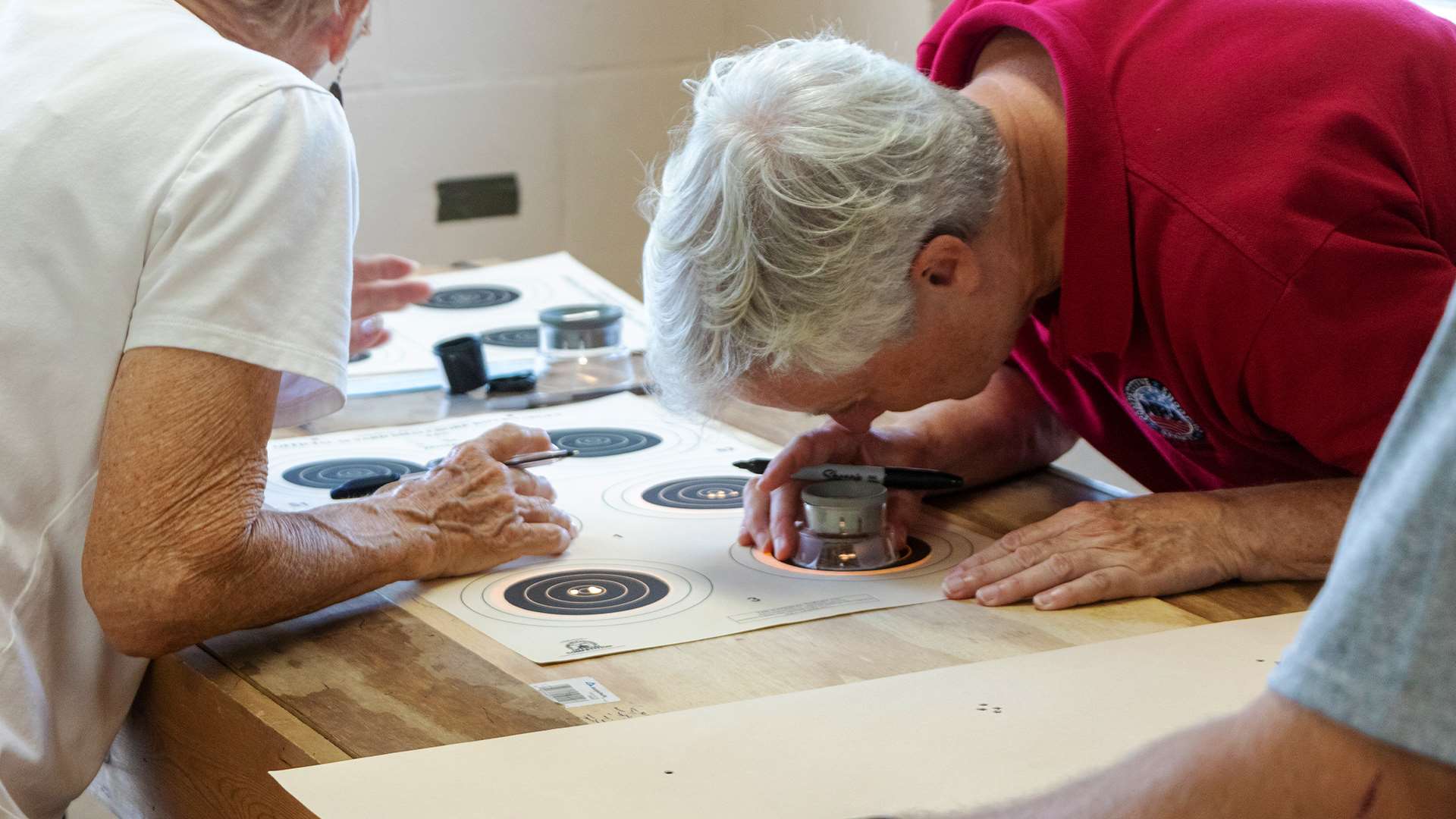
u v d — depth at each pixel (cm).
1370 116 121
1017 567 126
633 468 164
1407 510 52
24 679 111
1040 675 106
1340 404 120
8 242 110
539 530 135
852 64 122
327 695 105
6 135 111
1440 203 127
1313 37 125
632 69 347
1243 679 105
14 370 110
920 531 145
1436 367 53
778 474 143
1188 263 121
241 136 110
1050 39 130
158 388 108
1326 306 117
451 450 155
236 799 108
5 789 107
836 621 120
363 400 191
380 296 175
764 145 114
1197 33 128
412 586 129
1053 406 163
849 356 118
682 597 125
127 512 107
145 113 111
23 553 112
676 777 89
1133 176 124
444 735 98
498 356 209
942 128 120
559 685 106
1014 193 128
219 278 108
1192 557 125
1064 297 130
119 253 110
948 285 122
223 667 112
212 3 122
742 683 106
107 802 137
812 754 92
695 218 117
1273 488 130
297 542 115
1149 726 96
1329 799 54
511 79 333
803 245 113
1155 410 144
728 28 354
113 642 110
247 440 110
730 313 116
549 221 347
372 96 319
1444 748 51
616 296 240
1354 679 53
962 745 94
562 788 88
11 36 119
